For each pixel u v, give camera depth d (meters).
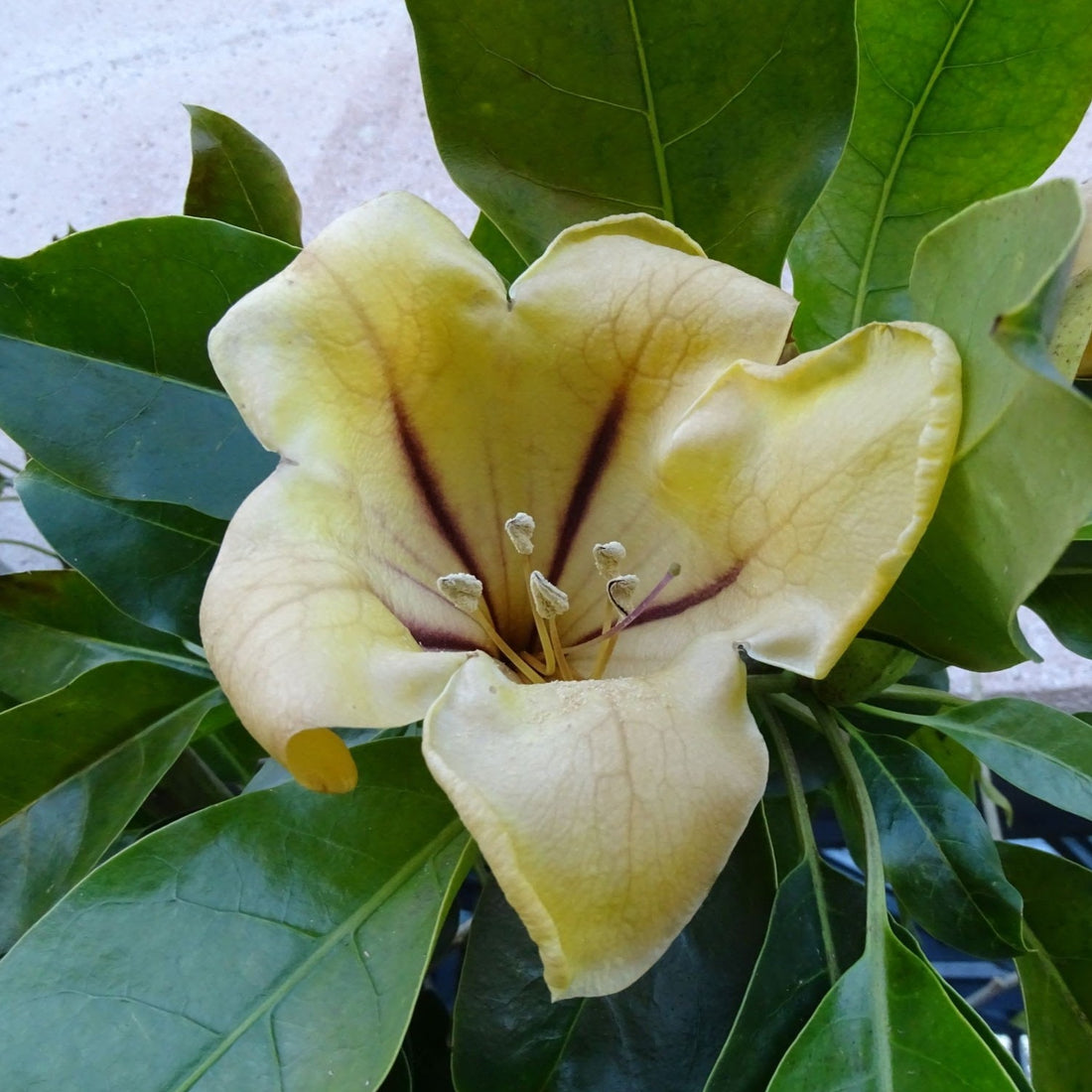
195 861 0.30
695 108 0.34
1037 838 0.67
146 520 0.40
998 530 0.24
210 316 0.36
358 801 0.31
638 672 0.30
